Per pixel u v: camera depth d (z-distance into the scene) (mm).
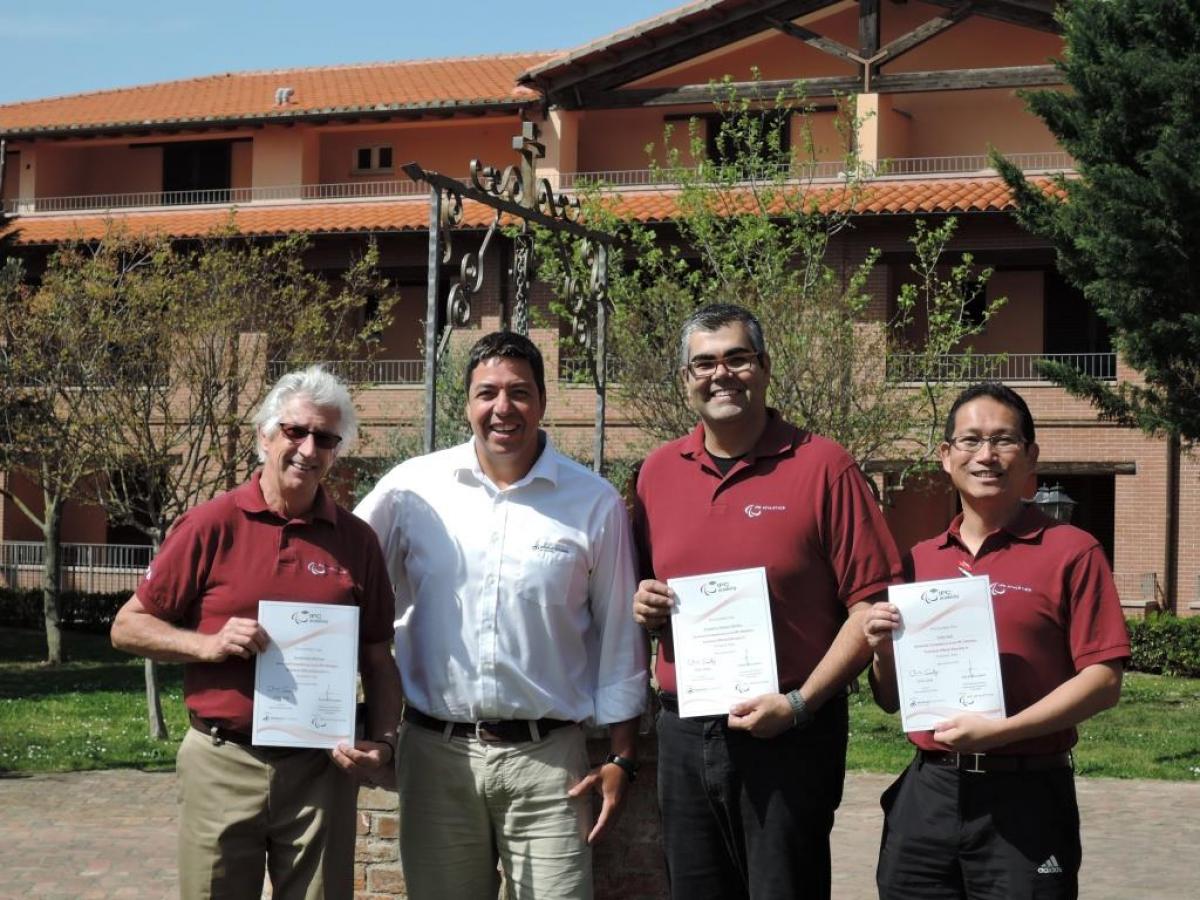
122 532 33438
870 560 4637
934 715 4434
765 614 4594
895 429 18172
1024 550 4590
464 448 5012
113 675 23344
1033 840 4473
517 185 7223
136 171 32969
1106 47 16641
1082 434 25188
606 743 6023
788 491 4695
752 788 4641
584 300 8227
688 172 19219
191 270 18797
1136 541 24859
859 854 10078
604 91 28578
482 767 4793
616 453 25500
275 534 4648
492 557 4801
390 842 6277
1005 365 27828
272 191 31141
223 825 4598
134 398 17375
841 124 22672
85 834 10891
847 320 17656
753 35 27938
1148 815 11898
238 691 4586
